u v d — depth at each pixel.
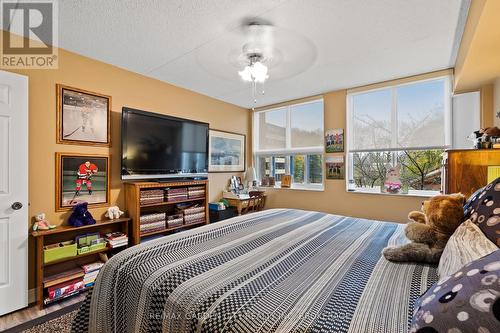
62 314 1.87
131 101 2.77
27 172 1.97
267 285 0.91
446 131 2.75
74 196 2.32
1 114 1.84
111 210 2.48
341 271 1.04
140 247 1.31
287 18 1.80
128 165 2.56
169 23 1.87
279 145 4.18
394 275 0.99
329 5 1.66
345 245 1.38
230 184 4.06
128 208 2.63
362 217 3.20
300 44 2.16
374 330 0.65
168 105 3.15
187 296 0.86
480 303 0.47
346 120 3.36
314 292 0.86
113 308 1.09
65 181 2.27
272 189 4.12
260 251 1.27
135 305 0.98
